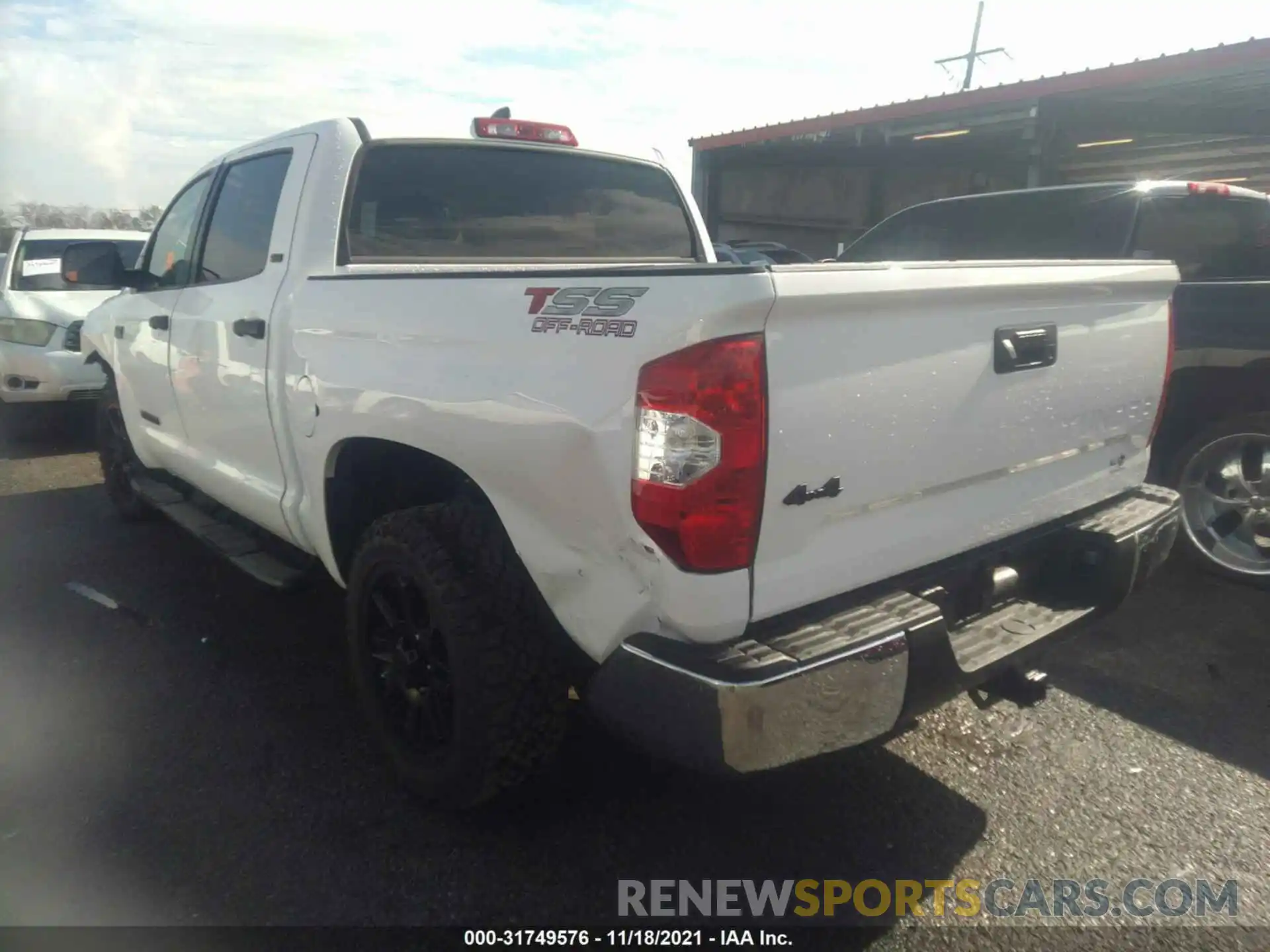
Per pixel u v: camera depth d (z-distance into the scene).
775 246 12.44
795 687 2.10
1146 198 5.14
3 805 2.98
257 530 4.14
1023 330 2.65
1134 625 4.33
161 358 4.49
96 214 13.03
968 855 2.80
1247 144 13.12
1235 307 4.55
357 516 3.30
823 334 2.16
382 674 3.08
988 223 5.68
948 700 2.44
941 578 2.61
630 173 4.27
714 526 2.07
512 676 2.60
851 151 15.95
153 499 4.79
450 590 2.61
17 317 7.97
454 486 3.07
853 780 3.16
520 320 2.41
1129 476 3.29
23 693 3.70
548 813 2.97
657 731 2.21
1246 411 4.61
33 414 9.15
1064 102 11.87
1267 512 4.62
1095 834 2.89
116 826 2.88
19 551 5.36
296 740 3.37
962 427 2.54
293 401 3.29
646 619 2.24
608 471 2.19
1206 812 3.00
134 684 3.78
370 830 2.88
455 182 3.70
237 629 4.30
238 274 3.92
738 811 2.99
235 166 4.18
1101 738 3.41
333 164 3.46
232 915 2.52
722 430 2.03
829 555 2.31
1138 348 3.12
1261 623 4.35
